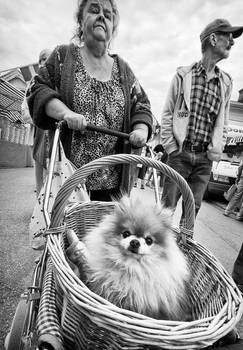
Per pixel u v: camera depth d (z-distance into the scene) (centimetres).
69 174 163
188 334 84
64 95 176
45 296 104
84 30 182
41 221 159
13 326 113
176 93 297
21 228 337
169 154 308
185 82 291
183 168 299
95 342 88
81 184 175
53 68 183
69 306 96
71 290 89
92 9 175
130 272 118
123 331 82
